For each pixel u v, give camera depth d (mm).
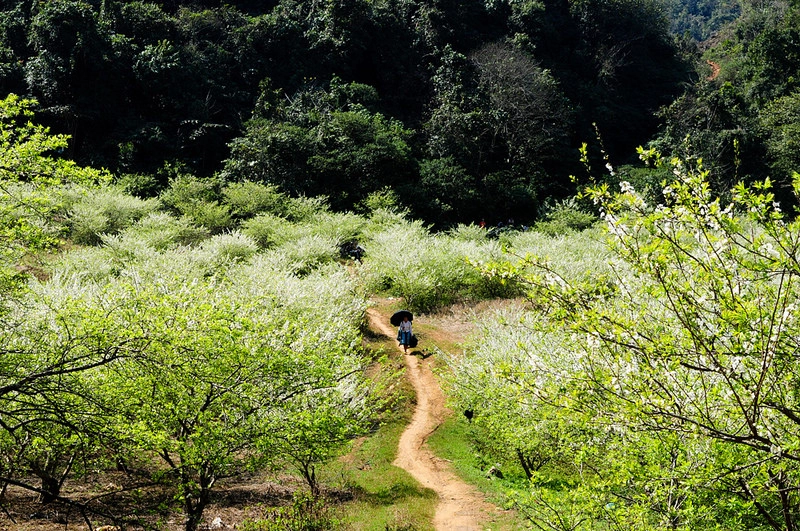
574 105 91938
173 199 52000
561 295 6477
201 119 70188
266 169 60156
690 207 5613
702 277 5840
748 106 75125
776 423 6141
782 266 5129
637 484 7223
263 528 12094
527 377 7051
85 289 19297
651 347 5852
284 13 90250
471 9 98000
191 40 80750
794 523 6977
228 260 33625
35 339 10312
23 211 10594
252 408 10914
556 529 7684
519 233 52031
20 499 12742
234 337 10359
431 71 89500
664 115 76938
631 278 7043
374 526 12172
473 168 70750
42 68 62375
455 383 18094
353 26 87125
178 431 11133
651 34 112188
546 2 106812
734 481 6688
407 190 60531
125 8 77000
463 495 14414
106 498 12930
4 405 9391
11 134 10516
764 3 127875
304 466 13781
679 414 6148
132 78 68625
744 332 5391
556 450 13273
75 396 9336
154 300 11016
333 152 61000
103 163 60594
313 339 13758
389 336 28109
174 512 12594
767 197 5246
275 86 82625
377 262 35656
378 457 17203
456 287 35688
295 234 41750
